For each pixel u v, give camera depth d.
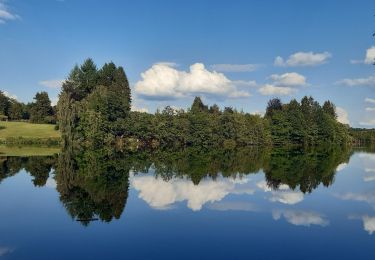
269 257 20.41
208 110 163.25
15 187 39.91
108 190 38.75
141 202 33.31
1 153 77.69
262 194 38.19
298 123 155.25
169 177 49.12
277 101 183.88
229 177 50.12
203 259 19.86
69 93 117.12
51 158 69.50
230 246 22.00
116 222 26.59
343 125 177.00
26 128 129.12
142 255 20.27
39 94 154.12
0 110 166.88
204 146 130.50
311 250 21.59
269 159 81.69
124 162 67.81
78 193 36.97
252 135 144.25
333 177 52.28
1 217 27.75
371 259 20.28
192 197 35.91
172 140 124.44
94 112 106.69
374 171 60.81
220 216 28.83
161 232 24.47
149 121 120.31
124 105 115.88
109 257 19.92
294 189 41.59
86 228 25.16
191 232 24.56
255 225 26.53
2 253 20.39
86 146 104.25
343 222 27.72
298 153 105.69
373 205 33.75
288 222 27.50
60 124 103.00
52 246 21.55
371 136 199.38
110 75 145.50
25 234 23.70
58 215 28.38
